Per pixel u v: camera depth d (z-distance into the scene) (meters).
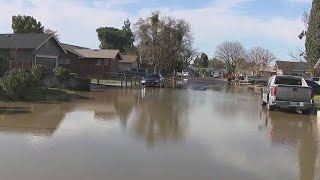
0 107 18.94
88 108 20.03
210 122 16.30
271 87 21.45
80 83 31.78
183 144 11.41
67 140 11.45
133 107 21.28
